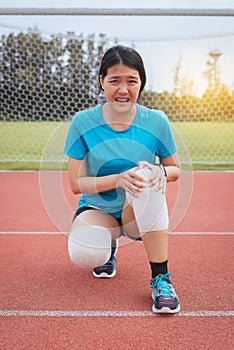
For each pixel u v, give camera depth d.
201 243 3.24
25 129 8.54
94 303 2.19
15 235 3.44
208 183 6.12
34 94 8.38
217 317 2.05
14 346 1.80
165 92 9.09
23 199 4.95
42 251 3.02
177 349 1.78
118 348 1.78
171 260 2.84
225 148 8.70
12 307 2.14
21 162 7.95
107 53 2.14
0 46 8.20
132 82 2.12
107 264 2.52
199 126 9.00
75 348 1.78
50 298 2.25
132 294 2.30
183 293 2.32
